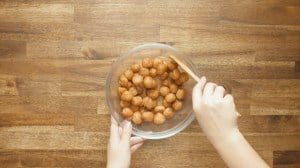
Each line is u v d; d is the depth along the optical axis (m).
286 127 1.27
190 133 1.25
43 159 1.24
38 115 1.24
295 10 1.26
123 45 1.23
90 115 1.24
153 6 1.23
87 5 1.22
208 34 1.24
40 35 1.22
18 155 1.24
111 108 1.18
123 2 1.22
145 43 1.23
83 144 1.24
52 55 1.23
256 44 1.25
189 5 1.23
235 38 1.25
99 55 1.23
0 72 1.23
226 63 1.25
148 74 1.15
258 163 0.91
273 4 1.25
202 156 1.26
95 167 1.25
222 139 0.94
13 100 1.23
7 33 1.22
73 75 1.23
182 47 1.24
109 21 1.23
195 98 0.98
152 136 1.20
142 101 1.16
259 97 1.26
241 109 1.26
